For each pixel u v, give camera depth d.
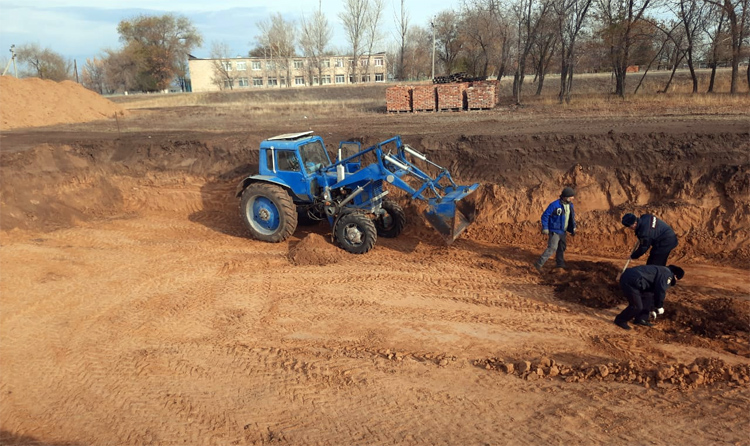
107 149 14.51
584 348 6.20
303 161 10.12
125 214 13.02
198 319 7.45
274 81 62.09
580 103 20.19
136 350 6.74
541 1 23.55
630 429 4.67
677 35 21.59
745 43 19.70
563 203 8.01
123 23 65.88
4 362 6.62
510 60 27.86
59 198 12.62
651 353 6.00
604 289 7.50
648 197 9.88
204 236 11.21
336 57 59.00
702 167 9.55
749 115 12.98
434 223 8.95
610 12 22.33
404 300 7.70
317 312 7.46
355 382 5.73
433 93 21.11
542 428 4.79
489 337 6.56
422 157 9.58
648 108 16.69
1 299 8.23
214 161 13.77
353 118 19.53
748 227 8.67
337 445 4.76
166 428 5.21
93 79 74.62
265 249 10.20
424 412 5.17
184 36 69.12
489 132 12.73
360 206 9.76
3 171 12.15
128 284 8.70
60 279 8.94
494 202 10.66
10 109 19.53
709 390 5.17
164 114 24.50
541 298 7.54
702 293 7.28
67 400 5.84
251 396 5.63
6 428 5.44
